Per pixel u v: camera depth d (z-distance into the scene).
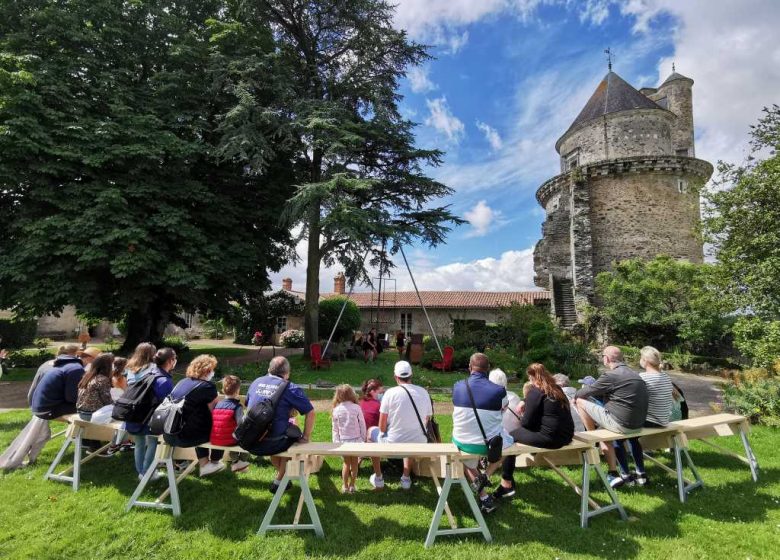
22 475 4.78
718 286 11.25
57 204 11.12
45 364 5.46
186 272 11.89
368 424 5.36
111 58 13.20
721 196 10.85
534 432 4.29
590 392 4.90
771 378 8.68
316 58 16.56
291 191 15.41
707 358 16.17
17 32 12.05
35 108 10.91
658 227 22.84
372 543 3.55
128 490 4.49
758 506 4.33
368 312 31.50
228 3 14.99
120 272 10.86
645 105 24.34
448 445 4.12
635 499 4.50
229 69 13.19
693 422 5.11
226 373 12.16
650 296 18.52
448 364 14.21
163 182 12.74
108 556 3.32
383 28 15.70
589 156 25.42
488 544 3.57
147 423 4.50
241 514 4.03
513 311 16.59
